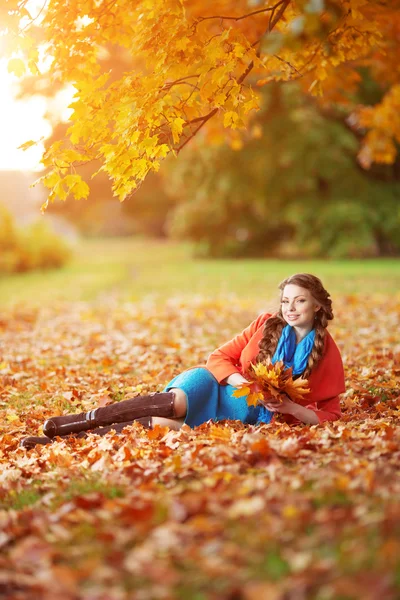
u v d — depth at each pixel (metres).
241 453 4.04
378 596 2.41
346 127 31.84
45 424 5.00
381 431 4.50
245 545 2.83
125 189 5.41
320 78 6.86
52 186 5.24
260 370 4.61
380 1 6.71
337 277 20.67
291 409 4.71
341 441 4.27
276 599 2.46
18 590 2.76
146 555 2.82
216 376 4.92
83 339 10.66
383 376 6.97
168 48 5.25
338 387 4.93
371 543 2.72
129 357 8.84
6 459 4.85
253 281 20.72
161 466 4.06
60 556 2.96
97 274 27.89
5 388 7.39
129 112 5.16
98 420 4.94
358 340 9.40
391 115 12.70
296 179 30.89
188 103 5.54
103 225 83.88
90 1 5.53
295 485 3.39
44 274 29.06
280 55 6.39
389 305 13.30
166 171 33.81
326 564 2.61
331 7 3.81
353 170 32.00
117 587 2.66
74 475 4.23
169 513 3.21
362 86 27.47
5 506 3.82
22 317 14.04
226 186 31.58
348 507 3.10
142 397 4.93
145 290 19.59
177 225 36.50
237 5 7.35
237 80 5.54
